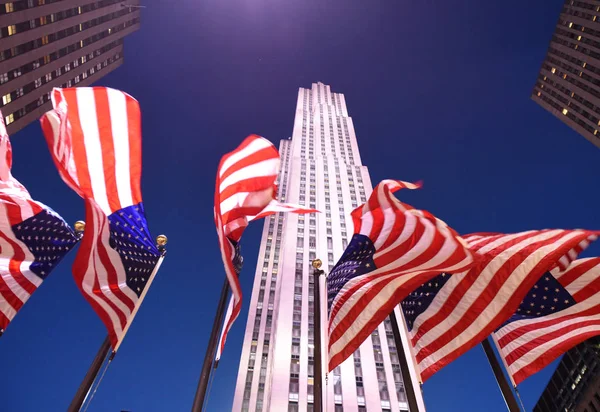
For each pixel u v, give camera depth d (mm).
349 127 143750
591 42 76062
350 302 11531
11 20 51875
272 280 85938
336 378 58500
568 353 76125
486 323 11023
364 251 12672
